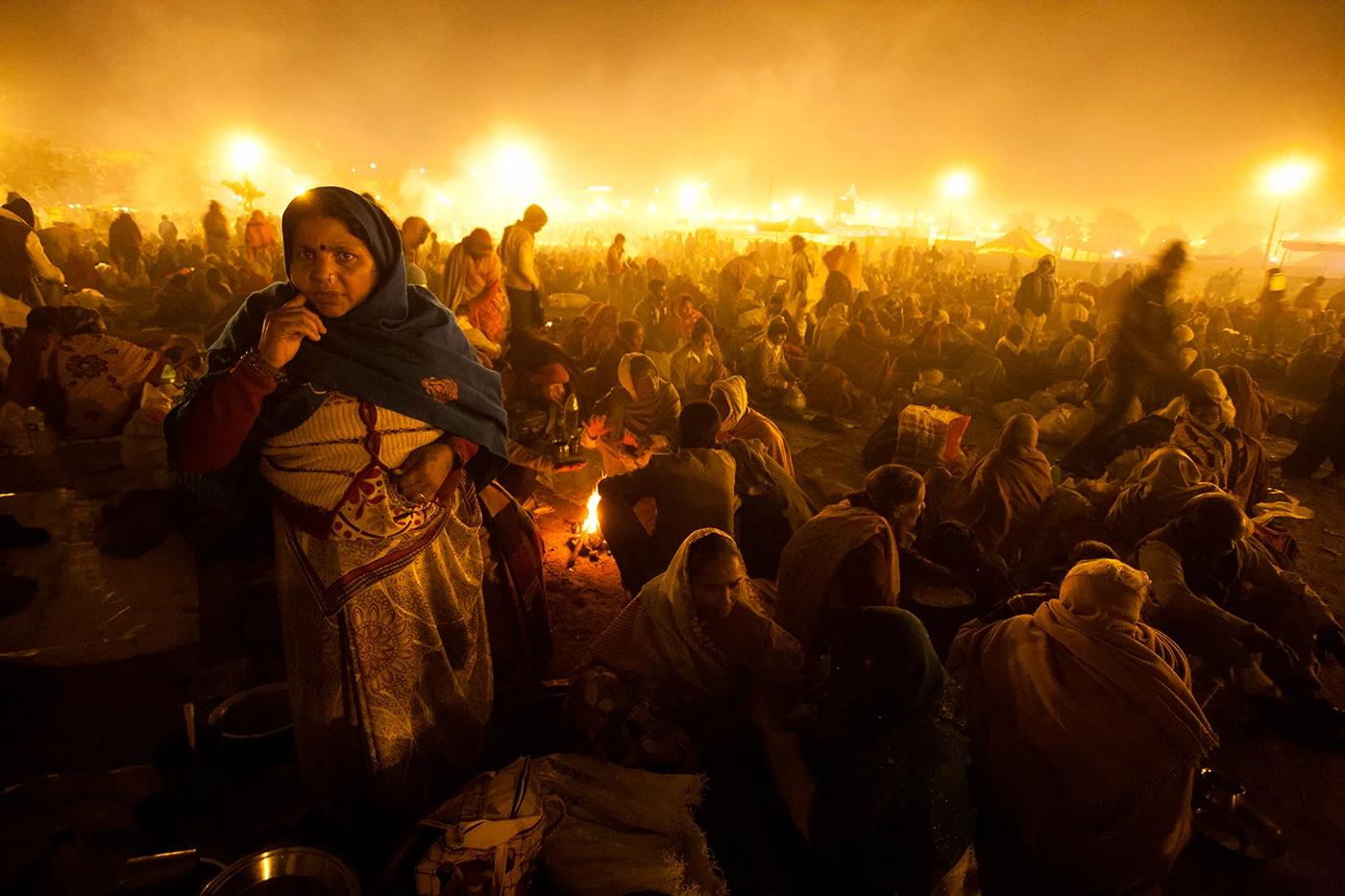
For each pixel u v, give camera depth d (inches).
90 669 133.8
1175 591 136.8
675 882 83.4
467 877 76.3
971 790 109.7
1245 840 111.1
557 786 91.9
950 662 121.5
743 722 107.5
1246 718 140.9
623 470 209.5
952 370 428.1
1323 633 149.9
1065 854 99.8
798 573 131.6
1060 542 181.6
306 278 73.1
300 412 76.4
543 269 840.9
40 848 94.9
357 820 91.2
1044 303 531.8
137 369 217.0
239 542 169.6
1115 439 259.6
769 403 351.6
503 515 126.2
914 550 156.6
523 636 128.8
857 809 91.2
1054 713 99.8
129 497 180.7
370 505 80.2
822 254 619.8
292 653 85.4
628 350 297.7
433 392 81.4
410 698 89.7
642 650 107.4
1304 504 267.9
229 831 96.8
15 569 162.9
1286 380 481.7
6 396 209.2
